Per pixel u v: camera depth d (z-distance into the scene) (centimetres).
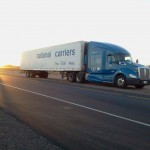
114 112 1195
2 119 934
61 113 1121
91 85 2834
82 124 933
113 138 773
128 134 823
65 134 798
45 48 3941
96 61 2975
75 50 3238
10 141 686
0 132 766
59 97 1634
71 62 3306
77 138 761
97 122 974
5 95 1658
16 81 2942
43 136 767
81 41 3162
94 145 703
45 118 1010
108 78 2819
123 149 679
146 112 1233
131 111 1244
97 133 820
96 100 1569
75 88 2306
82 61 3169
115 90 2320
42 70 4022
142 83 2606
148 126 944
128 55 2833
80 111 1187
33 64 4294
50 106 1291
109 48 2838
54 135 784
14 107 1230
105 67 2850
